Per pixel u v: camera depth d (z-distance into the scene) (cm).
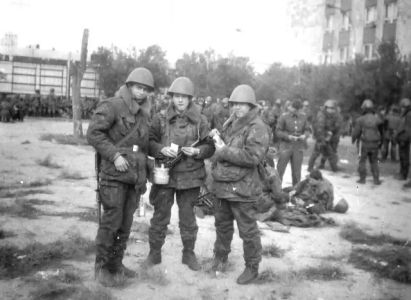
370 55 3203
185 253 505
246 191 453
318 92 2834
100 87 4556
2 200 776
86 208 741
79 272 466
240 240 615
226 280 469
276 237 639
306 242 625
